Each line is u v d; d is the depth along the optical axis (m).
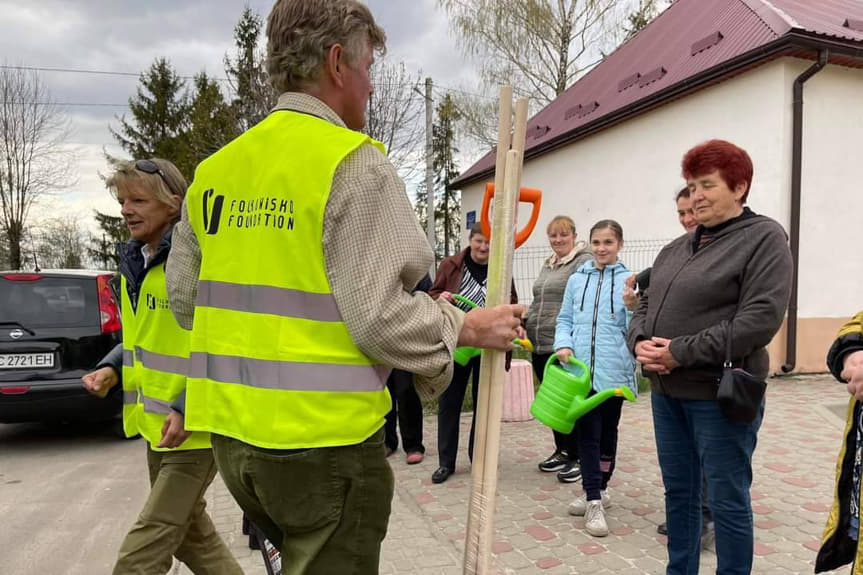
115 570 2.01
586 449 3.46
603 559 3.12
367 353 1.28
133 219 2.23
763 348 2.25
